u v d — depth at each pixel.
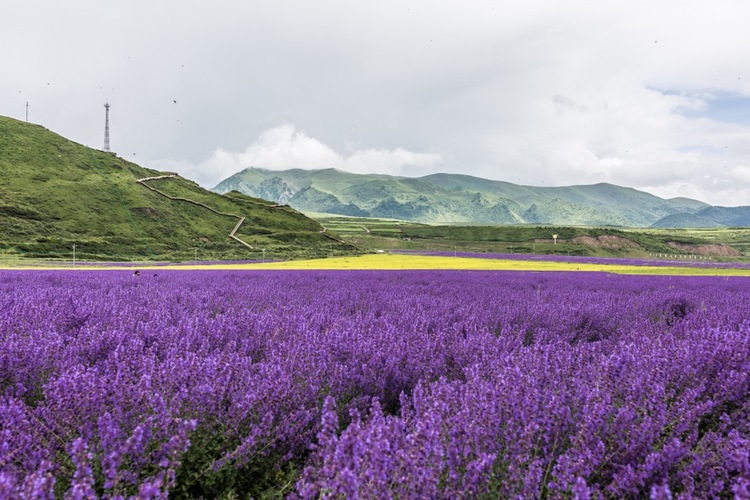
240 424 4.30
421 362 5.89
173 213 107.00
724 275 36.38
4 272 25.52
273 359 5.61
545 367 5.20
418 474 2.96
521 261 66.38
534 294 16.27
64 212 89.75
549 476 3.53
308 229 126.25
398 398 5.41
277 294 14.48
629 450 3.64
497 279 26.14
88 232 85.75
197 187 134.75
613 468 3.59
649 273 38.91
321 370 5.28
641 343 6.87
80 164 113.88
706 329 7.48
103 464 3.07
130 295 13.27
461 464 3.39
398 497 2.88
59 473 3.36
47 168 105.38
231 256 85.38
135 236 90.00
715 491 3.29
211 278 22.39
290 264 58.28
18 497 2.40
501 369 5.05
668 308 12.59
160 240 91.81
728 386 4.75
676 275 34.38
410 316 9.58
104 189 104.62
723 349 5.48
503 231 153.25
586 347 6.88
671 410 4.35
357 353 6.00
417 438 3.12
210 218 113.38
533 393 4.23
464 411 3.73
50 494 2.51
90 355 6.18
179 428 3.39
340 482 2.60
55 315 8.48
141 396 4.19
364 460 2.86
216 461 3.75
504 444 3.74
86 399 4.01
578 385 4.66
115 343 6.52
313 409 4.52
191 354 5.34
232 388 4.72
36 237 77.12
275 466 4.02
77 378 4.32
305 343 6.46
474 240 140.62
